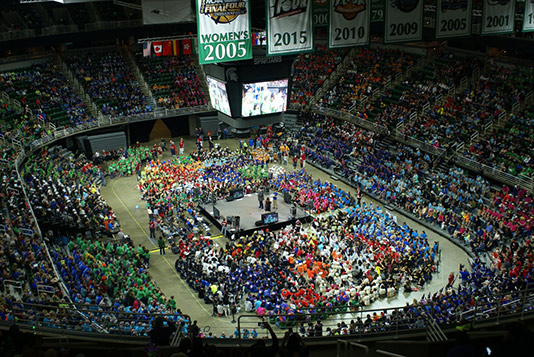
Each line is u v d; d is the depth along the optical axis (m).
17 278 29.80
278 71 24.27
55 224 41.12
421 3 26.83
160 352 13.19
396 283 38.56
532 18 31.45
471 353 10.06
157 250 45.12
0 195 39.19
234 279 38.34
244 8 22.77
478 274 36.16
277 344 11.47
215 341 17.34
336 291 36.53
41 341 10.82
